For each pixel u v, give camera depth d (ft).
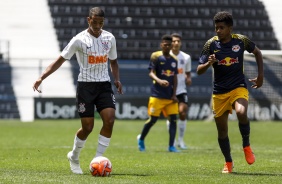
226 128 90.22
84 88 85.51
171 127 148.05
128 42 419.74
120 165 106.11
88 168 98.99
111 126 85.20
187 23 433.89
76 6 436.76
